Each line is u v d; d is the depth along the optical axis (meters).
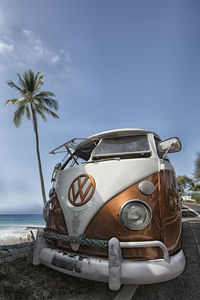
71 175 2.61
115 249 1.74
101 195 2.16
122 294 2.14
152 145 2.70
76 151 3.60
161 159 2.45
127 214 1.97
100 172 2.37
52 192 2.98
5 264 3.08
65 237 2.12
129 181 2.18
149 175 2.22
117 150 2.82
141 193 2.08
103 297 2.09
